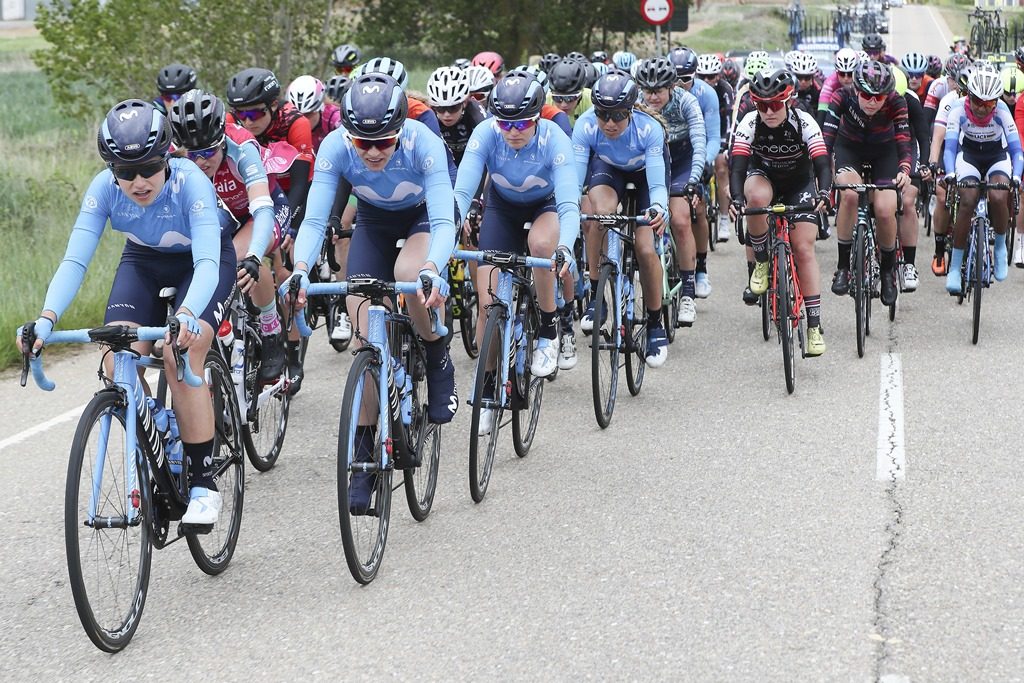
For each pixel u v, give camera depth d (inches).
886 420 248.2
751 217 297.6
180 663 152.5
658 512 200.4
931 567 171.2
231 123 219.5
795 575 170.7
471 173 228.4
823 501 201.3
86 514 158.2
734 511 198.7
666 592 167.2
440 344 203.8
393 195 196.1
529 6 1252.5
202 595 174.6
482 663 148.4
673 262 323.3
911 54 461.4
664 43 1584.6
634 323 273.9
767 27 2527.1
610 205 273.1
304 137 263.6
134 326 169.2
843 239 334.6
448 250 186.1
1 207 501.4
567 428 255.3
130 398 159.0
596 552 183.6
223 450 184.2
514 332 222.7
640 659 147.3
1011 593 161.3
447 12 1284.4
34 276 404.2
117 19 635.5
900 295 386.0
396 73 284.8
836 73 404.8
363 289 176.1
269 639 158.2
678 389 284.5
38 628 164.7
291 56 724.7
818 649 147.4
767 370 298.5
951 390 269.6
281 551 191.6
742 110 472.1
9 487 226.8
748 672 142.6
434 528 197.8
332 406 281.6
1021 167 341.7
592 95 255.9
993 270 349.1
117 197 169.2
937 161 366.0
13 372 323.9
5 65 1378.0
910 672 140.6
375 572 177.9
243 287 185.5
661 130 265.0
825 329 341.7
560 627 157.6
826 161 284.2
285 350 239.6
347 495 166.2
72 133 741.3
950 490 203.9
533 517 201.0
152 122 157.9
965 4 3622.0
